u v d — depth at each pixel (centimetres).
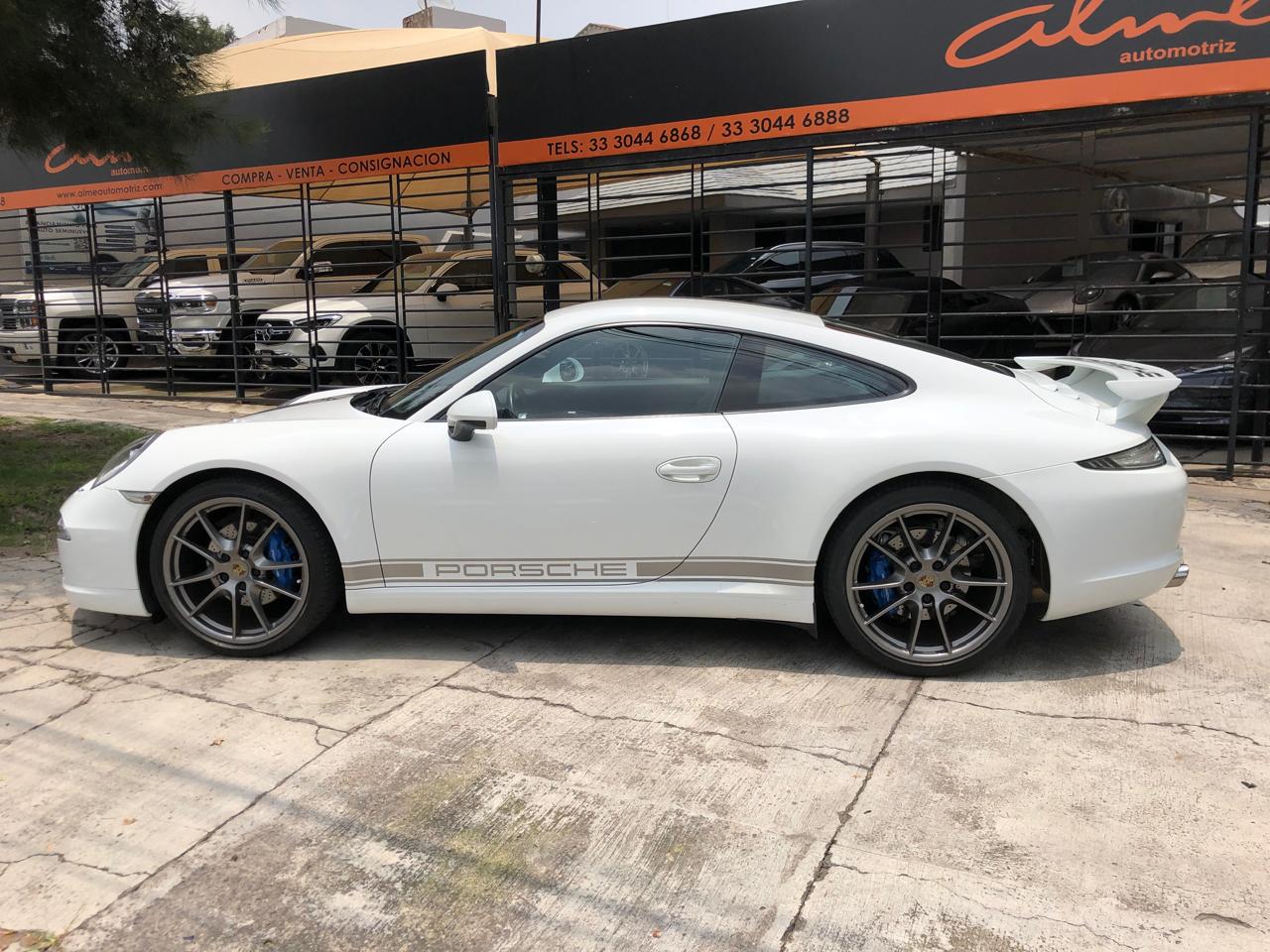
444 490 353
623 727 315
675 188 1017
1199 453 778
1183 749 296
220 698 338
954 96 708
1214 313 717
